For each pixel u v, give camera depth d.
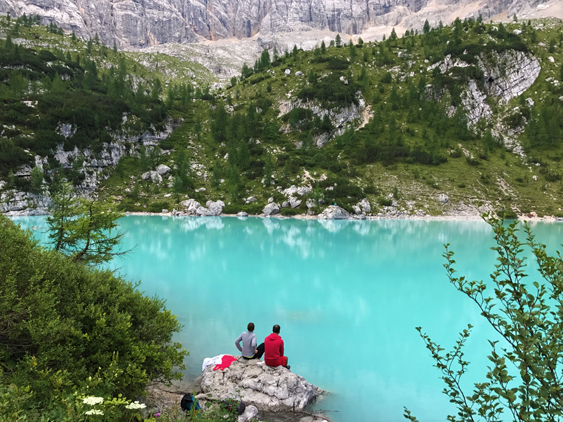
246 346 12.26
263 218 87.88
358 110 148.38
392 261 35.97
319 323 18.08
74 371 7.34
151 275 28.50
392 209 93.69
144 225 66.44
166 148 129.12
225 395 10.26
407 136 134.25
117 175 110.31
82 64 188.38
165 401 10.00
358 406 10.43
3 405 4.39
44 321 7.52
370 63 185.00
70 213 17.39
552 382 3.67
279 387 10.62
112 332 8.44
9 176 81.44
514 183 108.12
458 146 127.50
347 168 113.50
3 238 9.13
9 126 93.38
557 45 176.25
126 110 128.00
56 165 94.69
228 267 32.38
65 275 9.42
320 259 36.84
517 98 153.88
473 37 181.75
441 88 152.50
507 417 9.70
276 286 25.78
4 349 7.37
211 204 94.19
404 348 14.97
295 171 111.12
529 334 3.89
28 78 136.62
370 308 20.78
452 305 21.59
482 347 15.02
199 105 173.00
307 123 141.88
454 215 91.56
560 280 3.77
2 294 7.45
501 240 4.34
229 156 116.94
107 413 6.00
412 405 10.60
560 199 99.25
